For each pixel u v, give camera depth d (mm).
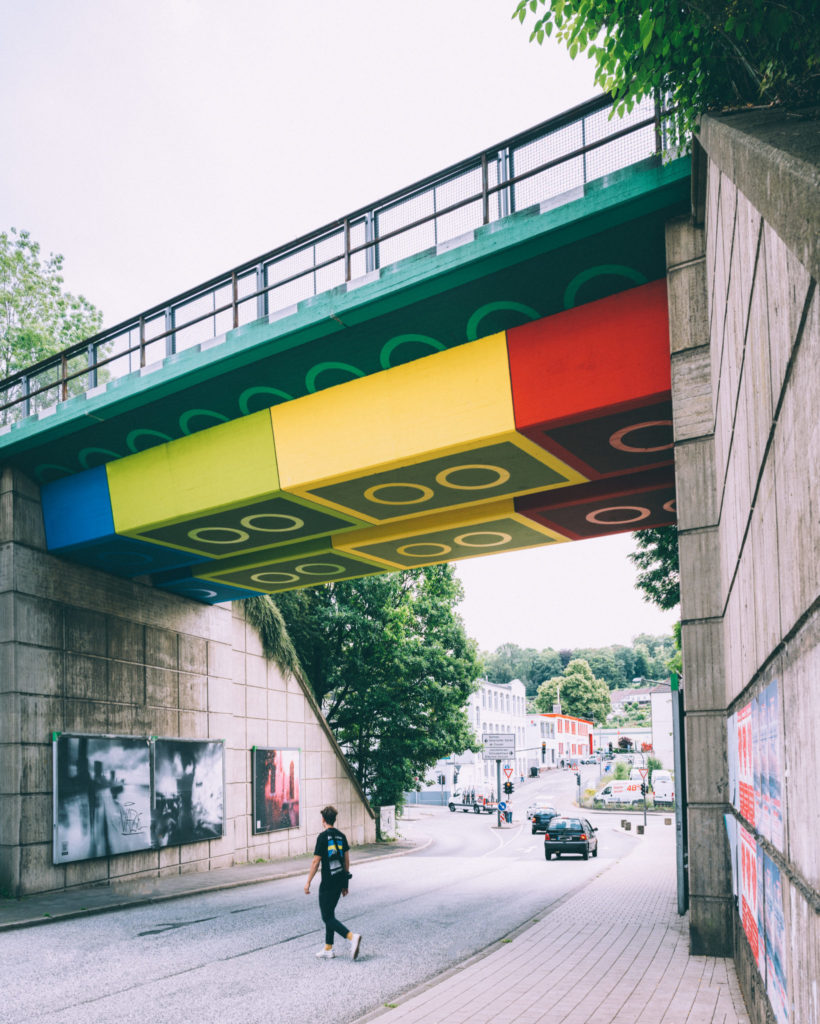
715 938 10320
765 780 5477
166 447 17359
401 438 14383
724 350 7906
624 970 9984
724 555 9258
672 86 8086
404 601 39312
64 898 18078
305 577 23453
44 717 19203
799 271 3482
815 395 3217
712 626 10375
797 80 5848
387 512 17578
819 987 3475
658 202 11000
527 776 103562
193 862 23812
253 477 16172
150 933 14008
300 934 13555
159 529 18188
